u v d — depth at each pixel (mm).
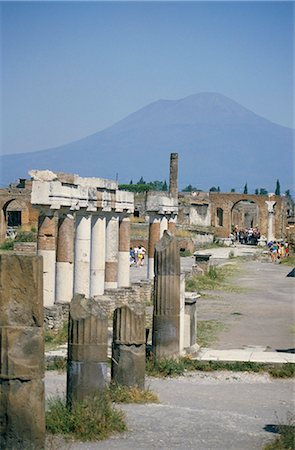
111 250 46219
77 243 40969
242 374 29750
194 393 26688
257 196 132875
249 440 21016
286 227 137500
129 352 25391
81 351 21812
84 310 22016
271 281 67750
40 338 16234
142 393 25250
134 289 44938
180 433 21484
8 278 16000
